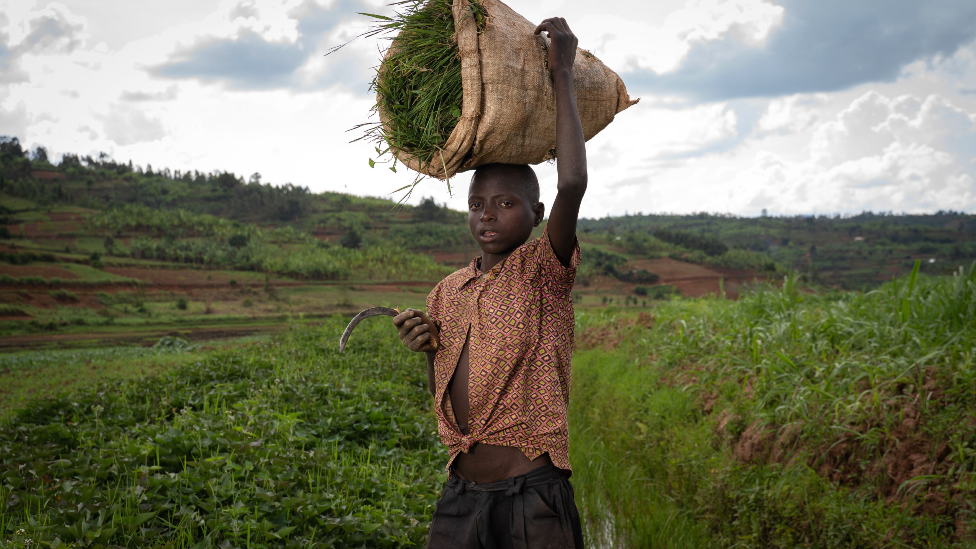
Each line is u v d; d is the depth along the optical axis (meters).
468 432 1.97
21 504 3.54
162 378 7.08
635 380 6.89
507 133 1.95
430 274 111.06
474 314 1.98
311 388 6.17
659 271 113.94
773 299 6.94
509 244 2.05
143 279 87.94
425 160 2.17
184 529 3.21
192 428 4.60
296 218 146.75
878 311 5.05
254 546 3.05
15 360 25.22
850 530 3.22
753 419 4.56
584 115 2.30
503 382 1.89
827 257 136.12
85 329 61.59
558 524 1.85
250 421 4.75
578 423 6.86
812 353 4.95
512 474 1.89
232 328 62.28
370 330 11.60
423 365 8.80
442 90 2.05
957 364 3.70
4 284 75.88
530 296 1.95
